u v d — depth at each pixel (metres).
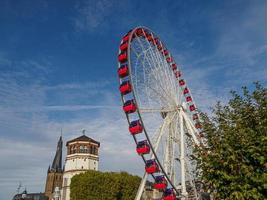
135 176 110.19
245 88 24.39
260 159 20.64
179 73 68.50
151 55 57.03
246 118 23.58
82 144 142.62
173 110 56.78
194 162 26.33
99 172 104.44
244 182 21.19
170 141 56.09
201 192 51.03
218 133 24.20
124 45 53.38
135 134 51.97
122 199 102.81
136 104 50.06
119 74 52.66
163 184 51.88
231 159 21.89
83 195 98.12
